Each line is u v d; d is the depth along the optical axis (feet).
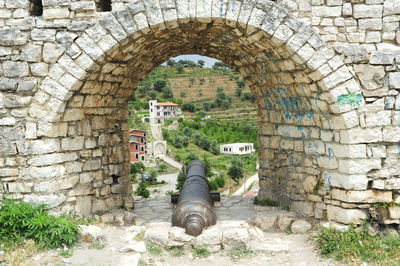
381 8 20.39
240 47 23.79
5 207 19.80
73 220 21.66
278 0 21.04
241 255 19.57
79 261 18.42
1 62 20.45
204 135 168.25
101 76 22.30
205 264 18.78
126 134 28.32
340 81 19.84
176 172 111.65
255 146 137.59
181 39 24.72
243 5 19.60
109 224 23.44
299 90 22.48
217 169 105.91
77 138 23.00
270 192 27.94
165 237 20.31
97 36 19.86
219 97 265.95
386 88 20.13
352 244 19.12
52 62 20.34
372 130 20.06
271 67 23.25
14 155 20.68
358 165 20.12
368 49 20.49
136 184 86.79
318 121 22.34
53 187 20.92
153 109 215.10
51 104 20.27
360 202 20.38
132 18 19.77
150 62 28.17
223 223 22.53
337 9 20.38
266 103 27.45
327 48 19.74
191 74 334.44
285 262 18.81
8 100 20.45
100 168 25.09
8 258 17.58
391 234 20.39
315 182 22.91
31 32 20.17
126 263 18.01
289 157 25.68
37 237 19.58
